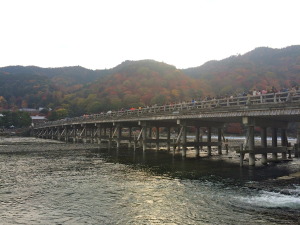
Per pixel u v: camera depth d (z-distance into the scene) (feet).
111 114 180.24
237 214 42.73
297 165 92.27
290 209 44.68
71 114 462.19
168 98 423.64
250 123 84.43
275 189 56.18
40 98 612.70
